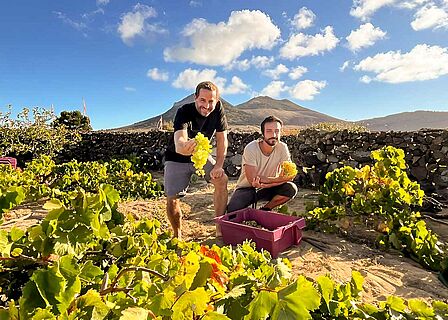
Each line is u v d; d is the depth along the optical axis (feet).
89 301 3.32
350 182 14.66
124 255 6.16
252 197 14.32
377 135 23.98
